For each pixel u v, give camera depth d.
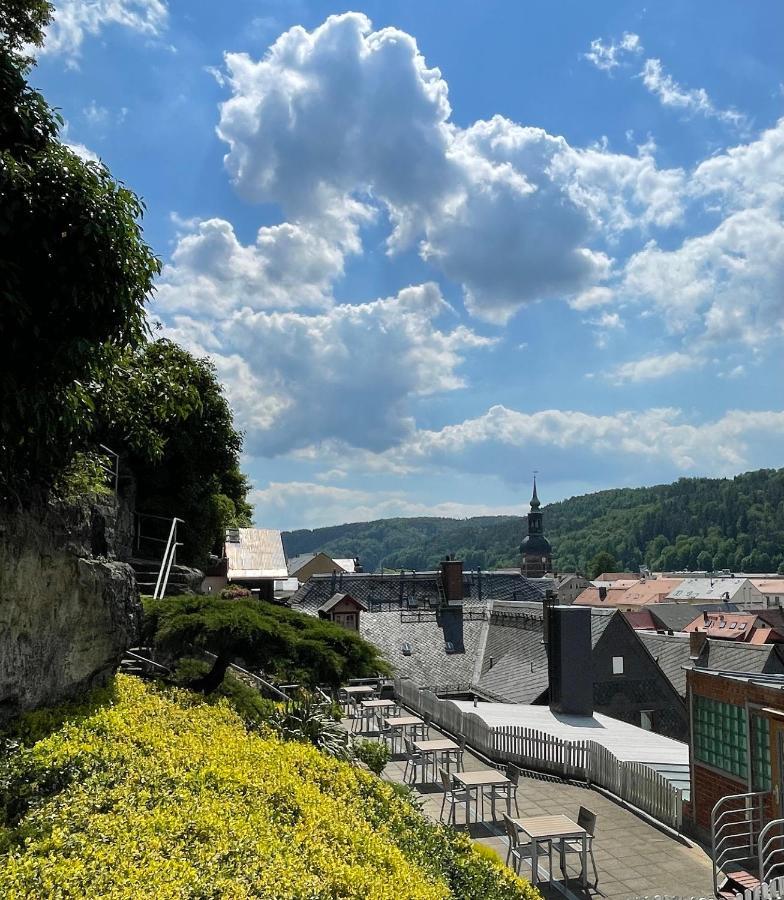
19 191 7.59
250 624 13.56
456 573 59.88
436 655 42.72
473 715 22.81
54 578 9.76
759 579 164.12
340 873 7.23
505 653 40.75
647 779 16.25
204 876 6.17
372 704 24.41
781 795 12.67
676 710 36.47
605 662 36.03
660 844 14.45
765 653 26.69
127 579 12.59
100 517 11.84
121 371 14.24
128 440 16.30
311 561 125.38
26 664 9.09
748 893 11.07
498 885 9.95
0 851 5.92
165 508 24.44
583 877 12.40
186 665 14.76
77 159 8.41
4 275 7.36
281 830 7.98
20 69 8.90
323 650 14.59
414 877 8.20
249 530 40.22
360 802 10.63
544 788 18.31
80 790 7.37
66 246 7.91
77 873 5.63
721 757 14.33
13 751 7.87
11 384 7.67
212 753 9.84
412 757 20.16
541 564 195.38
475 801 16.19
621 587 176.62
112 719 9.90
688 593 146.38
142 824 6.80
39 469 9.36
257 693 14.80
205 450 24.81
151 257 9.19
